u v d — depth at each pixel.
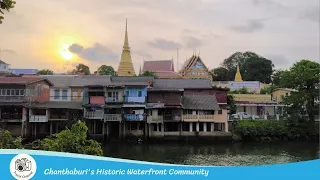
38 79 45.97
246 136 47.75
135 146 42.03
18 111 41.25
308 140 49.31
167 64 103.19
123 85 45.62
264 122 50.88
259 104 60.47
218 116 47.88
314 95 50.81
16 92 42.19
